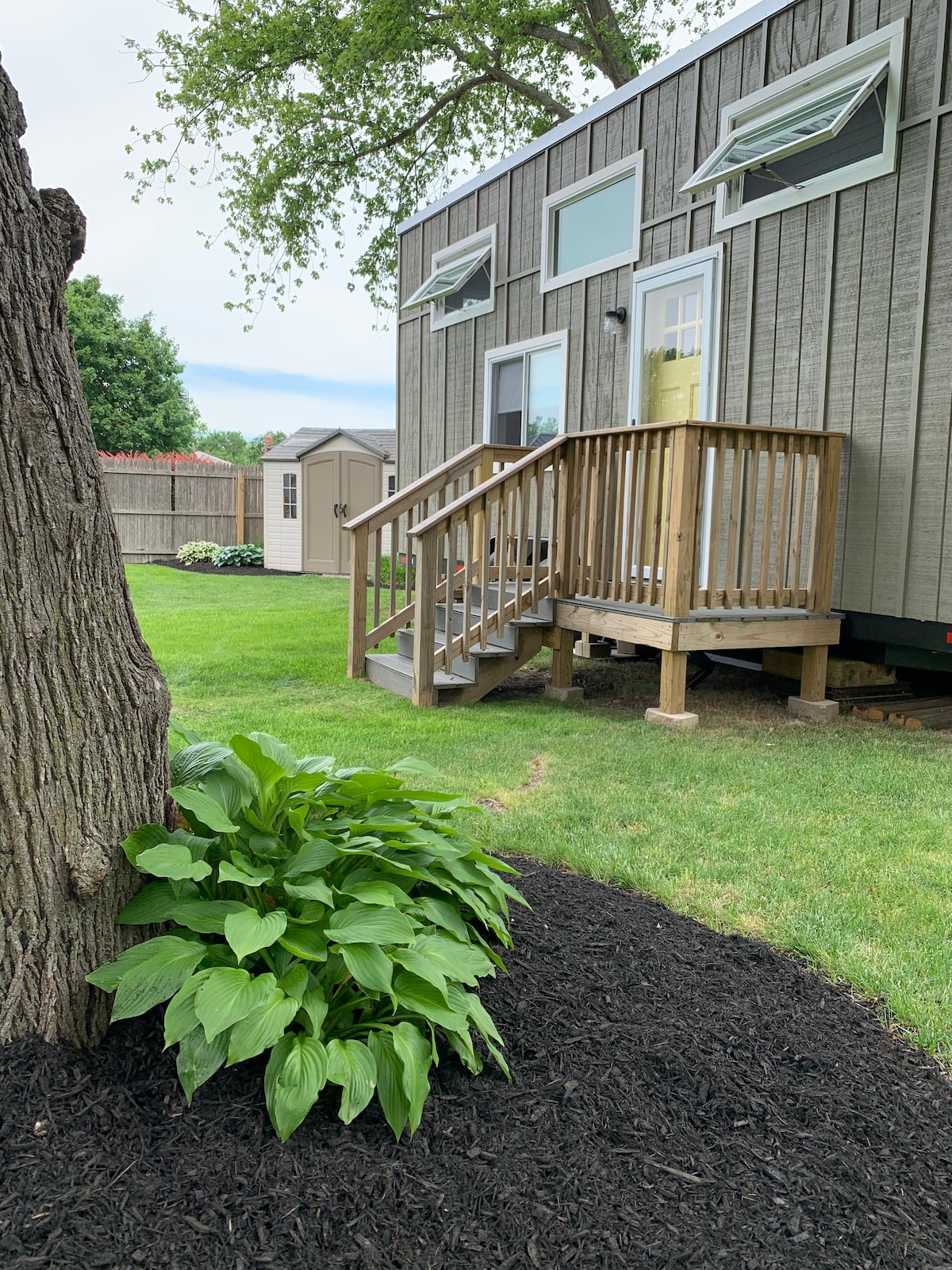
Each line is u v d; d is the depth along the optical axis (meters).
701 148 6.62
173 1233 1.37
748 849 3.30
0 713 1.65
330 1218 1.43
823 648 5.68
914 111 5.15
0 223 1.63
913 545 5.31
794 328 5.96
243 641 8.10
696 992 2.23
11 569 1.66
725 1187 1.58
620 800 3.88
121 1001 1.61
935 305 5.09
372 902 1.80
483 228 9.44
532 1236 1.44
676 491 5.13
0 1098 1.56
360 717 5.45
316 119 15.77
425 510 6.98
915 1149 1.71
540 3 15.06
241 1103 1.65
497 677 6.14
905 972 2.39
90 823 1.77
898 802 3.88
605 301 7.67
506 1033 1.98
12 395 1.65
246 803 2.07
